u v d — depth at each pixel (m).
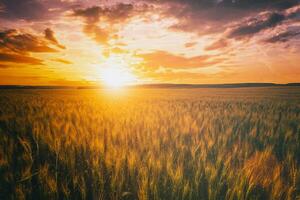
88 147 4.10
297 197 2.58
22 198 2.46
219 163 3.20
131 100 19.36
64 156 3.51
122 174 2.93
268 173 3.22
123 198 2.71
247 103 15.16
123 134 4.80
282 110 10.66
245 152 3.84
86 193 2.74
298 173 2.99
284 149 4.32
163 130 5.26
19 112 8.84
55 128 5.30
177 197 2.53
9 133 5.21
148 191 2.63
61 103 14.18
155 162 3.25
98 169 3.07
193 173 3.05
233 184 2.64
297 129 5.49
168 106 12.40
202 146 3.92
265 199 2.73
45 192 2.59
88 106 12.20
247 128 6.22
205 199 2.69
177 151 3.86
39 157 3.76
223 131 5.39
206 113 8.55
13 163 3.37
